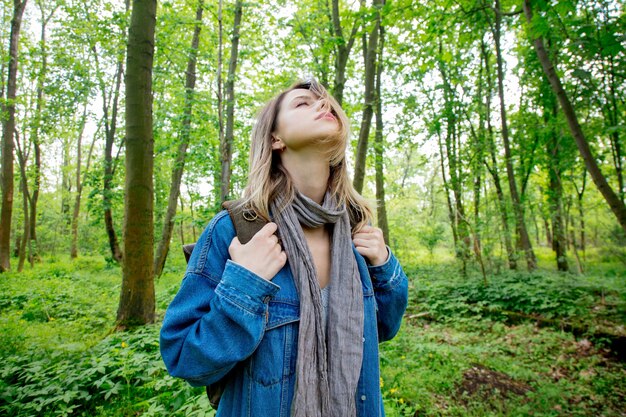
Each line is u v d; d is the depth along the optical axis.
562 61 5.55
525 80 9.53
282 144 0.89
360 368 0.81
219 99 5.96
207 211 6.26
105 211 11.16
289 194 0.86
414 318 6.52
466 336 5.39
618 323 5.18
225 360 0.71
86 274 10.34
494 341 5.18
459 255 9.95
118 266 11.56
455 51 9.69
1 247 10.88
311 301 0.79
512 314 6.14
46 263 14.57
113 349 3.06
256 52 6.95
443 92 10.59
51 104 10.83
